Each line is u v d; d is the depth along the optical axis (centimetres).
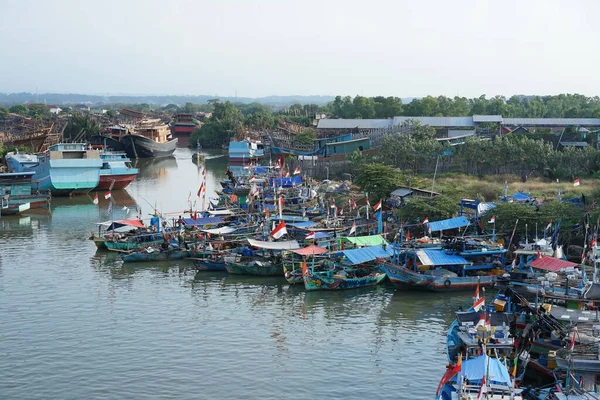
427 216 9438
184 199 14488
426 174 13662
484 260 7675
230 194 13450
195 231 9688
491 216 8538
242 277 8262
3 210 12619
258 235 9594
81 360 5694
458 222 8725
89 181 14875
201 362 5638
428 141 14450
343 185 12912
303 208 10806
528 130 17662
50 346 6009
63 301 7306
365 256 7769
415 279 7356
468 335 5088
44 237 10619
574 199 9544
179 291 7681
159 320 6694
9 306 7125
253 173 15838
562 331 4894
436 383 5178
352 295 7462
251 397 4994
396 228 9500
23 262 9006
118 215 12569
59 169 14525
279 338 6178
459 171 13738
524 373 4912
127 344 6047
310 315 6806
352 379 5275
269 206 11794
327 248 8638
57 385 5225
